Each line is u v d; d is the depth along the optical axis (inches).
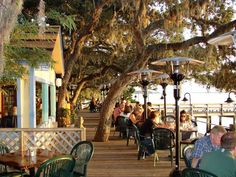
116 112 613.3
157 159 352.2
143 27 469.4
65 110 622.5
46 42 295.6
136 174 299.0
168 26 455.8
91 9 575.5
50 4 592.4
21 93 352.2
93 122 835.4
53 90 573.9
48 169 178.1
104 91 1159.6
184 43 454.6
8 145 309.6
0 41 110.9
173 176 243.8
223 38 179.8
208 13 495.2
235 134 162.1
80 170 222.2
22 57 263.0
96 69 871.7
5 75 265.7
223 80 627.5
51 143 315.6
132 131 453.7
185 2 433.4
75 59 642.8
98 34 626.5
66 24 282.4
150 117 400.5
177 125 273.0
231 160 157.9
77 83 920.3
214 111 1133.7
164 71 564.7
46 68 319.0
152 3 498.9
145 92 444.1
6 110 503.8
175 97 276.1
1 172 217.2
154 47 469.7
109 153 402.6
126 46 697.6
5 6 109.6
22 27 253.9
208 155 162.2
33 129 311.9
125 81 489.7
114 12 546.6
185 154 212.4
